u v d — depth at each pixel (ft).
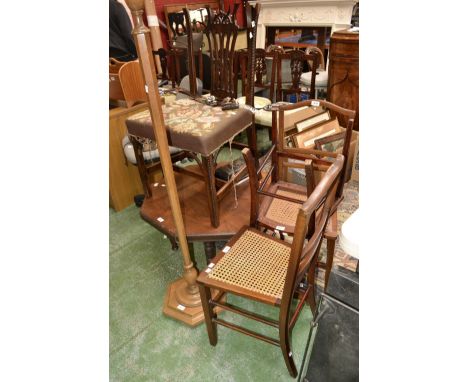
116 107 7.28
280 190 4.86
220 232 4.38
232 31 4.75
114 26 7.88
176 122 4.20
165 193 5.33
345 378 3.37
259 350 4.36
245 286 3.42
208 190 4.21
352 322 3.06
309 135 5.98
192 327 4.71
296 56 7.47
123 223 7.06
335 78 8.04
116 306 5.12
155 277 5.64
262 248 3.90
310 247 3.00
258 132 10.52
